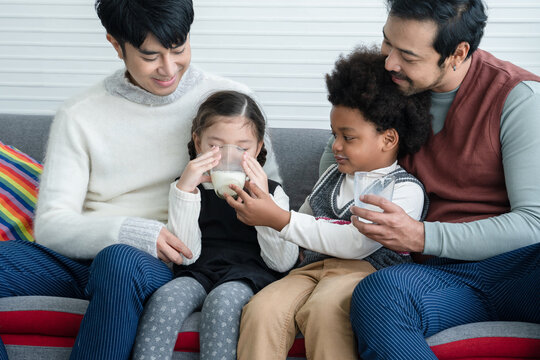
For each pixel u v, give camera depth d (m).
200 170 1.63
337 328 1.44
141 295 1.49
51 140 1.81
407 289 1.42
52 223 1.69
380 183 1.50
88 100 1.82
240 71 2.55
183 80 1.85
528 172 1.49
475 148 1.58
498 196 1.59
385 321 1.36
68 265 1.69
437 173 1.67
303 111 2.56
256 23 2.52
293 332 1.50
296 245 1.72
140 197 1.85
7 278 1.60
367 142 1.68
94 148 1.80
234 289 1.55
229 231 1.77
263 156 1.85
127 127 1.82
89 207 1.85
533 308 1.44
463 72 1.62
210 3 2.52
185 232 1.66
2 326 1.53
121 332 1.43
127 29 1.58
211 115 1.69
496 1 2.42
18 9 2.56
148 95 1.80
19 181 2.04
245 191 1.73
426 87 1.61
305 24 2.50
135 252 1.52
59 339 1.54
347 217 1.74
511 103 1.54
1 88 2.60
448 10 1.49
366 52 1.74
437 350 1.41
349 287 1.52
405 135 1.68
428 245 1.50
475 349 1.40
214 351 1.45
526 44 2.44
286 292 1.55
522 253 1.47
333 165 1.84
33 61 2.59
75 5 2.54
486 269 1.50
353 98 1.65
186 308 1.52
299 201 2.08
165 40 1.60
